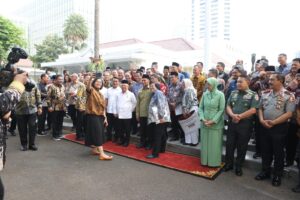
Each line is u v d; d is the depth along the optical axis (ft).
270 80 14.05
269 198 12.49
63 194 12.69
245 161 16.52
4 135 7.42
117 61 61.31
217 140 16.03
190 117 19.30
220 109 15.97
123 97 21.09
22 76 7.58
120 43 83.66
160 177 14.90
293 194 12.92
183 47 80.74
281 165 13.78
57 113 23.99
